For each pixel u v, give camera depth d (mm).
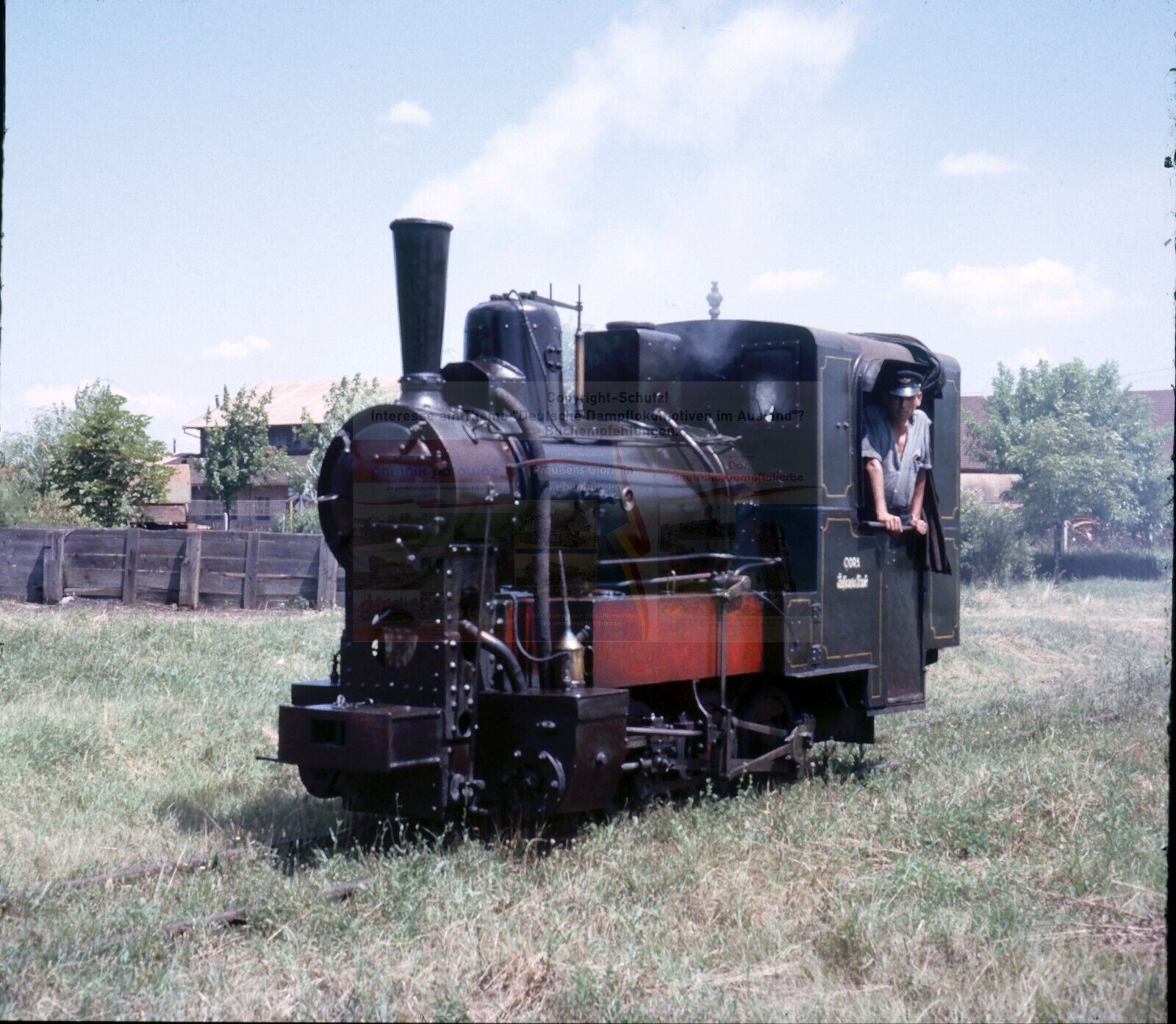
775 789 8312
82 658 12719
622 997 4746
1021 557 29672
